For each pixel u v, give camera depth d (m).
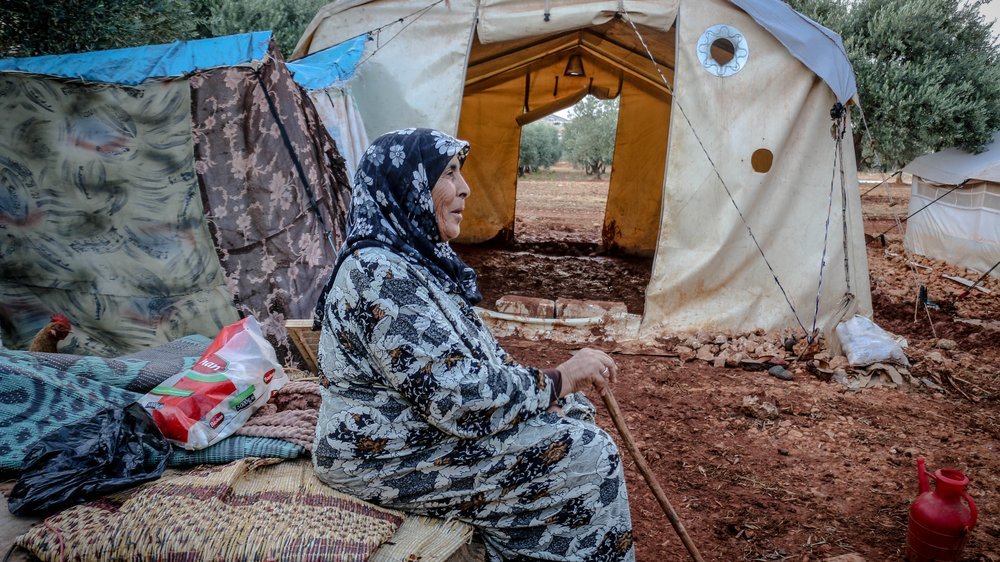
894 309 8.59
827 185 6.59
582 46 9.62
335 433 2.22
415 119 6.73
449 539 2.17
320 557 2.02
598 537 2.26
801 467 4.42
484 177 12.06
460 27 6.69
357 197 2.22
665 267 6.73
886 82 11.98
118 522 2.12
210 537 2.08
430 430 2.17
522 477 2.21
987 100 11.87
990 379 6.10
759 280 6.70
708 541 3.57
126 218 4.65
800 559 3.44
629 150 11.48
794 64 6.46
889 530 3.73
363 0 6.93
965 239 10.89
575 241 12.95
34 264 4.57
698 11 6.47
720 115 6.52
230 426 2.71
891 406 5.46
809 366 6.07
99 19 7.24
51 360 2.97
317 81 5.95
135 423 2.53
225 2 12.16
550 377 2.28
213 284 4.72
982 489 4.19
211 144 4.70
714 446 4.67
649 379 5.88
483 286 8.90
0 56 6.97
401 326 2.05
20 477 2.33
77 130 4.55
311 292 4.77
